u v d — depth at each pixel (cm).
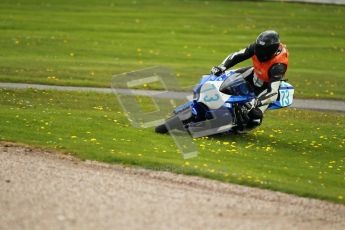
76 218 3059
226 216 3247
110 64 8631
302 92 7562
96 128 4956
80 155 4234
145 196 3475
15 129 4775
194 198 3509
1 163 3953
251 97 4859
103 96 6538
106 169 3984
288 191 3819
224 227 3067
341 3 14112
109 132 4866
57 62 8512
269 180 3975
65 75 7638
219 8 13375
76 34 10625
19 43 9706
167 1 13888
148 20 12012
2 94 6234
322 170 4419
